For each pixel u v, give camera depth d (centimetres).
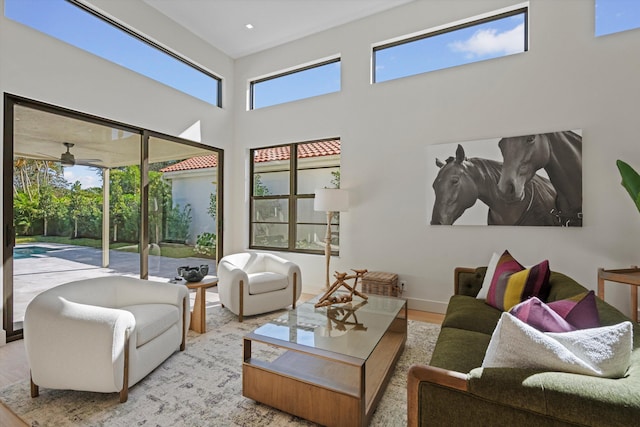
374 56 414
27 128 288
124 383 185
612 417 84
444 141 360
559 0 311
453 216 351
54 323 182
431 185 364
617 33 289
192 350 256
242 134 512
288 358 207
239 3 386
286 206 488
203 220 476
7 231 273
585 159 297
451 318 211
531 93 320
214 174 494
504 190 327
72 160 324
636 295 268
